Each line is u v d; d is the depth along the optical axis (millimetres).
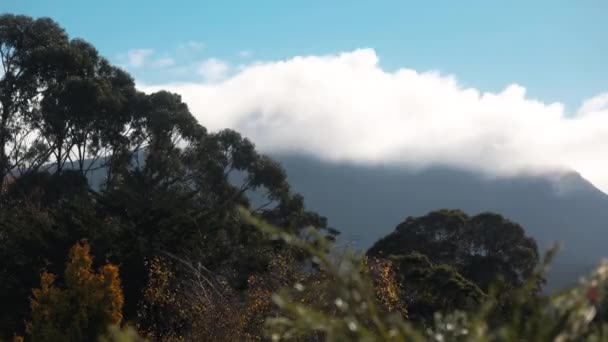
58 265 20781
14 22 47438
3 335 19516
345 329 2248
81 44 50094
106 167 48844
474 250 50219
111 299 16031
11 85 46469
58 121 45125
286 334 2324
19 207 34500
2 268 20641
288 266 15977
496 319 2203
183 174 48000
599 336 1931
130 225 21438
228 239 28594
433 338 2186
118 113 48062
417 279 20188
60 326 15734
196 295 18781
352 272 2275
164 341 17406
